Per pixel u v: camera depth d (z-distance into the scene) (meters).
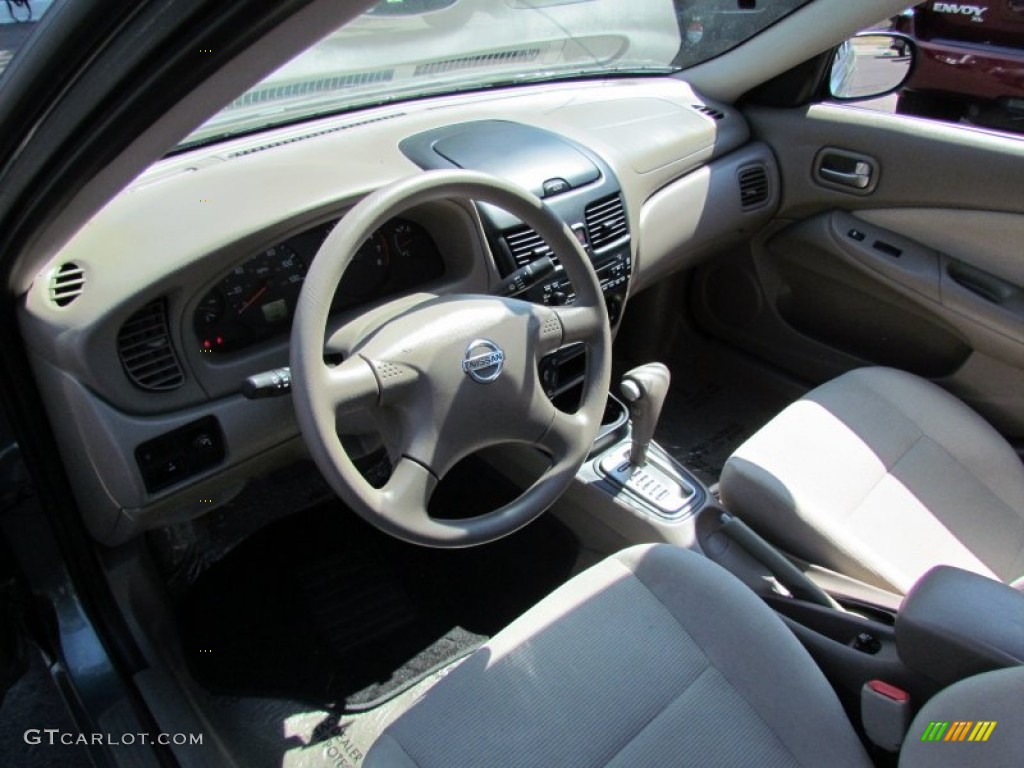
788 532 1.51
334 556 1.99
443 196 1.15
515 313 1.21
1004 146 1.76
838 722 1.07
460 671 1.14
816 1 1.90
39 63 0.68
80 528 1.41
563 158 1.69
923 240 1.95
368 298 1.48
